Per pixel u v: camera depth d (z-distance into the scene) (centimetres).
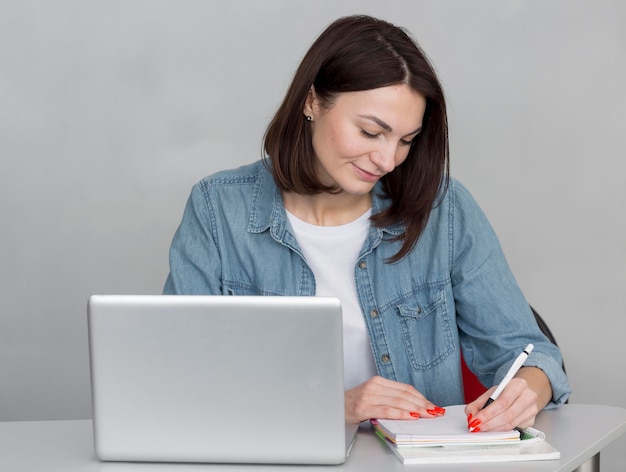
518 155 320
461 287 199
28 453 153
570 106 318
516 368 159
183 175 324
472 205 203
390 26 177
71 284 326
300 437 142
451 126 320
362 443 156
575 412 174
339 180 181
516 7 317
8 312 326
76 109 322
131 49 321
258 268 197
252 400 142
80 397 329
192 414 143
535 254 322
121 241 326
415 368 197
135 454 145
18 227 324
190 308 141
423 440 148
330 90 176
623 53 315
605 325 321
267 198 200
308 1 321
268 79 322
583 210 320
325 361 140
